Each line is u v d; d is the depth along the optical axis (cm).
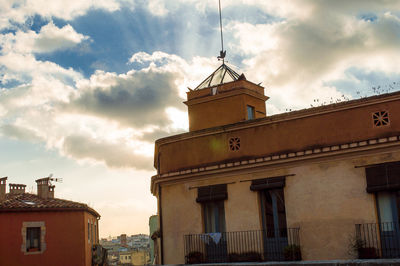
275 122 1827
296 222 1712
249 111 2250
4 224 2878
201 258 1862
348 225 1625
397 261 1195
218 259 1848
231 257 1809
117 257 7994
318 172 1705
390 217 1591
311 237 1678
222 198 1855
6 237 2869
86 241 3206
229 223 1841
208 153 1945
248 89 2205
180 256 1919
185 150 2000
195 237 1895
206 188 1909
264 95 2311
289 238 1709
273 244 1764
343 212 1641
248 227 1805
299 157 1731
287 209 1736
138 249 8775
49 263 2966
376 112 1653
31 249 2936
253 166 1814
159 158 2080
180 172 1958
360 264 1241
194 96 2292
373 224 1588
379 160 1611
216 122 2211
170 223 1967
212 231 1902
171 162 2025
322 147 1709
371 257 1561
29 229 2964
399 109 1616
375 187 1585
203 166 1942
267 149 1825
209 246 1877
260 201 1822
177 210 1961
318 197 1689
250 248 1789
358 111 1683
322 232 1662
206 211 1928
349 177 1650
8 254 2853
